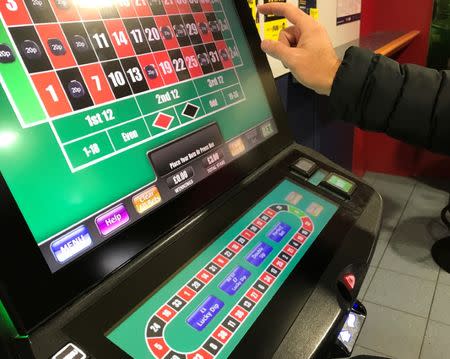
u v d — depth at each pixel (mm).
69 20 521
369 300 1876
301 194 697
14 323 406
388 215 2516
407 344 1640
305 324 503
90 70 531
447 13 2318
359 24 2314
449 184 2842
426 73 686
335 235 637
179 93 640
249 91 765
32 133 461
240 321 489
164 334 456
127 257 506
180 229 570
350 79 683
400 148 2908
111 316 451
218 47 733
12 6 472
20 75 463
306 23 721
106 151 528
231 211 627
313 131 1778
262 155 738
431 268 2055
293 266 572
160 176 578
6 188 417
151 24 628
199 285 517
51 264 441
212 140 665
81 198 489
